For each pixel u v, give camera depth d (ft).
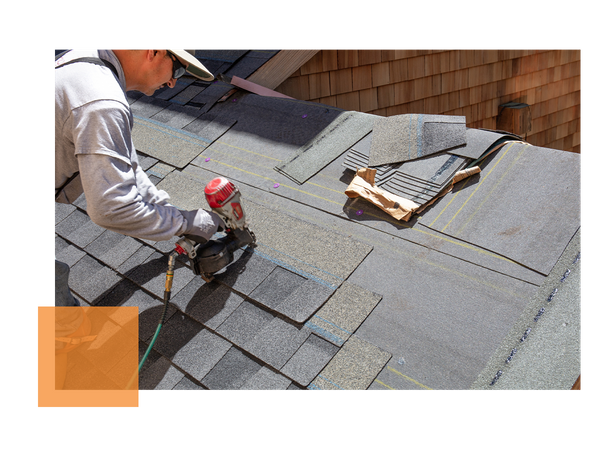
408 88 19.42
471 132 9.38
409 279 7.61
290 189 10.03
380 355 6.70
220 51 16.05
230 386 6.77
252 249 8.81
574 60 25.59
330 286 7.78
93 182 6.05
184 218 7.25
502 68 22.44
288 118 11.98
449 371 6.34
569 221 7.40
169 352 7.43
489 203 8.19
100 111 5.98
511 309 6.76
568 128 27.37
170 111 13.46
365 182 9.23
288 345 7.10
